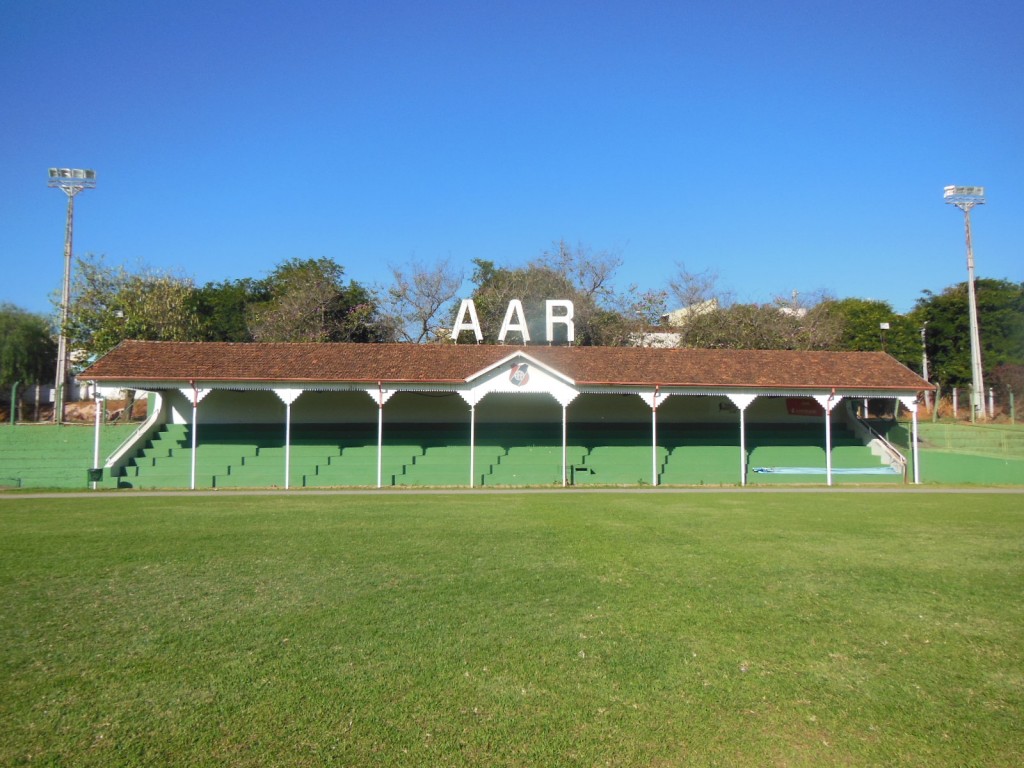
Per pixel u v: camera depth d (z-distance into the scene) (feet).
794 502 85.10
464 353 116.88
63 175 156.25
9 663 28.07
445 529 60.95
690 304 208.54
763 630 32.27
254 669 27.43
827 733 22.71
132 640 30.68
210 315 204.03
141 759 20.86
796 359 120.67
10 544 52.85
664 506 80.33
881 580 41.75
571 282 207.72
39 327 193.57
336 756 21.08
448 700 24.77
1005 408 195.52
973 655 29.40
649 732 22.63
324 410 126.62
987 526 63.93
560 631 31.91
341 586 39.70
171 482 105.19
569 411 132.16
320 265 208.33
